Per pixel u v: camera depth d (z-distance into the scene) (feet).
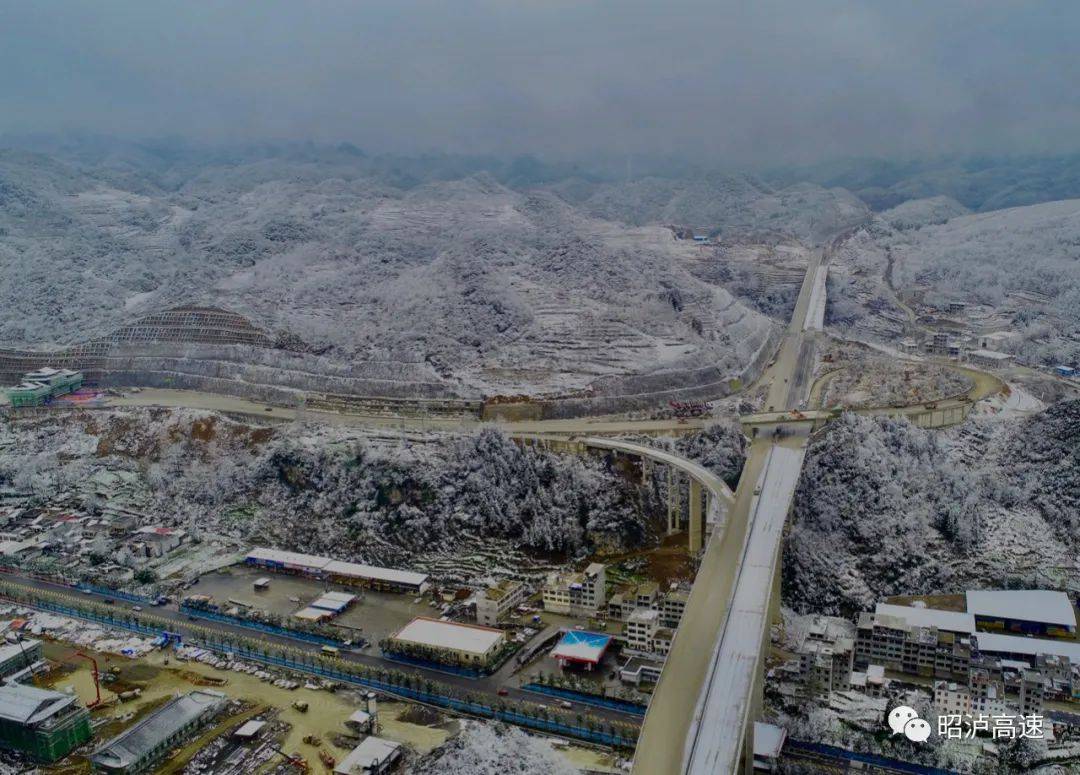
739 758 625.41
